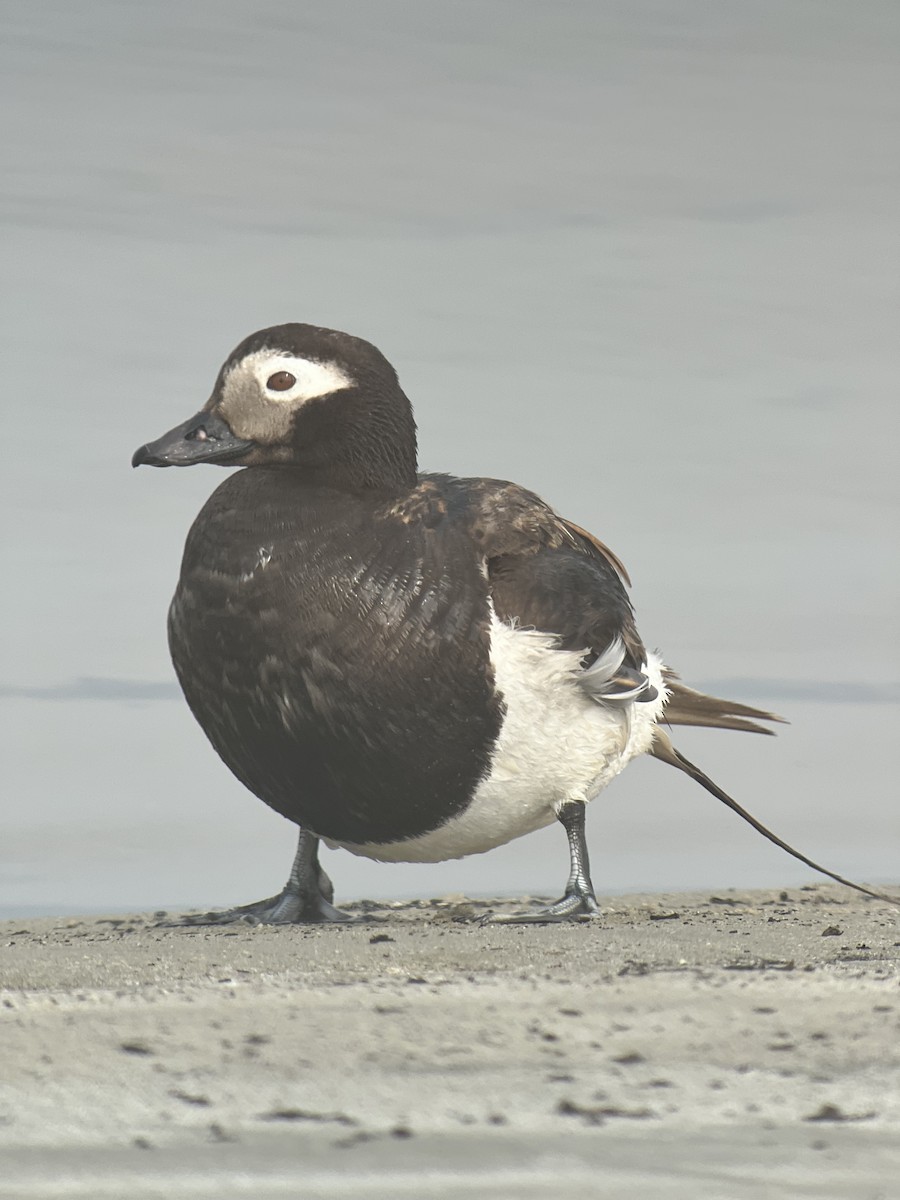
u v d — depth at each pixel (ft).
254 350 43.78
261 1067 25.36
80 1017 27.81
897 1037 27.04
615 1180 21.75
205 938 38.34
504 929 39.91
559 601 43.06
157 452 43.42
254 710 42.39
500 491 44.65
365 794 42.75
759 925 40.73
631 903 47.78
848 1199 21.27
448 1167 22.02
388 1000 29.09
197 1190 21.27
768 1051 26.40
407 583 41.98
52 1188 21.27
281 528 42.24
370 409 43.42
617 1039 26.91
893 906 47.34
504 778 43.14
